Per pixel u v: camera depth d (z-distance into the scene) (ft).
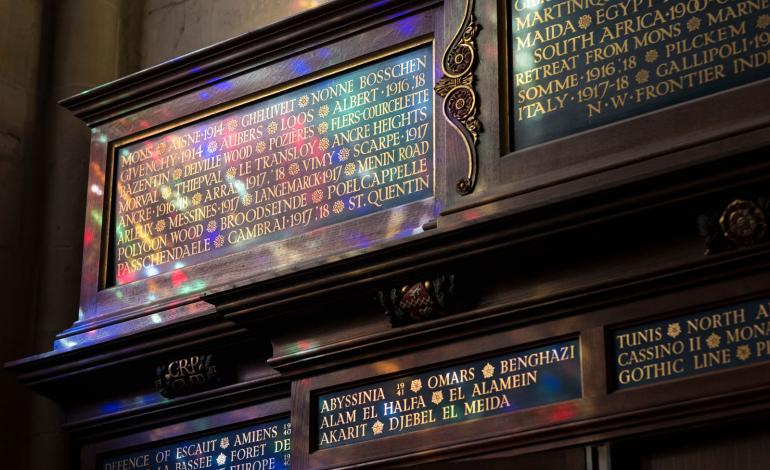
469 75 18.52
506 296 17.57
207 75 22.18
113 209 22.88
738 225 15.72
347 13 20.65
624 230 16.53
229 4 26.00
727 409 15.62
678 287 16.29
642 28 17.46
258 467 20.58
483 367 17.62
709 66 16.78
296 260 20.18
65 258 25.04
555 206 16.56
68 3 26.73
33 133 25.89
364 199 19.85
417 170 19.42
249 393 20.71
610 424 16.33
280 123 21.27
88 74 26.22
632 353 16.49
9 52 25.93
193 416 21.40
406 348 18.21
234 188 21.47
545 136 17.74
